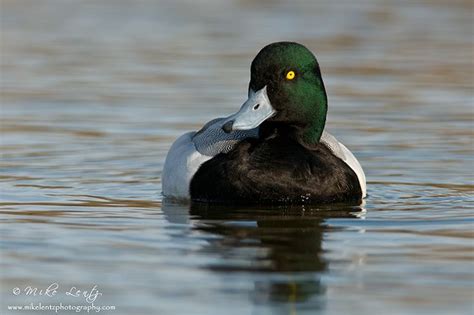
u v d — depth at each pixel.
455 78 21.02
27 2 30.88
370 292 8.45
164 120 17.33
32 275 8.92
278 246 9.84
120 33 26.28
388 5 30.59
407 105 18.50
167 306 8.13
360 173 12.34
